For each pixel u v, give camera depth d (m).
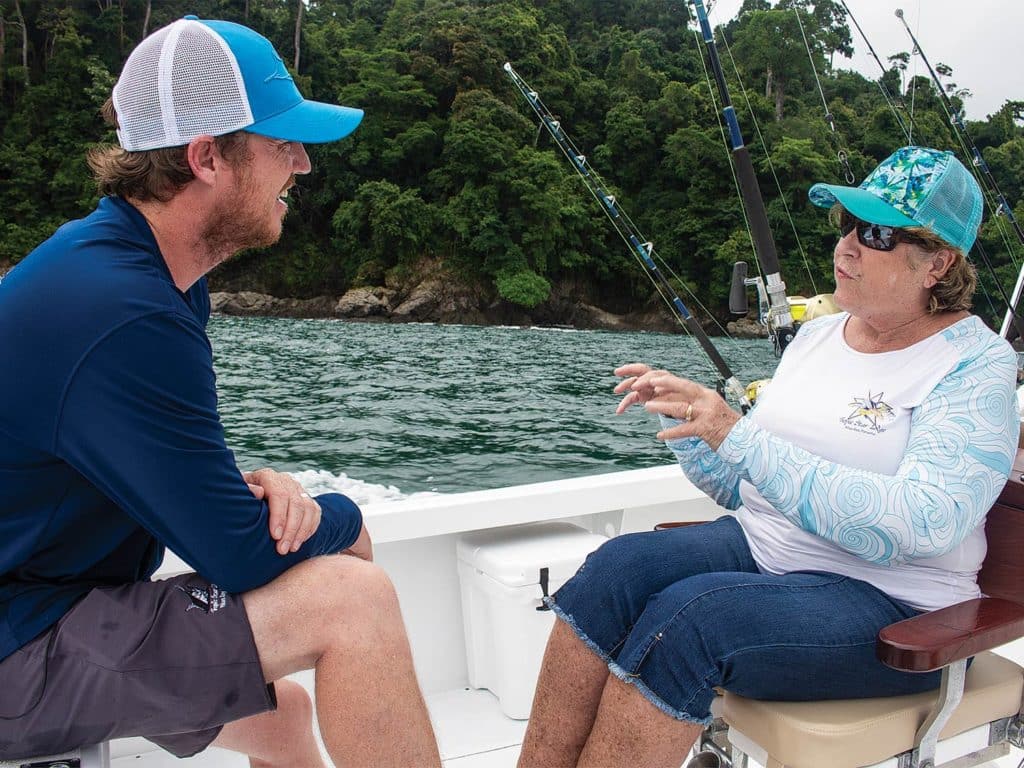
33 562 0.89
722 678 1.01
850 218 1.12
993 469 1.01
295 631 0.92
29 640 0.87
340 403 20.52
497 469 15.75
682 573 1.15
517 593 1.58
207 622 0.90
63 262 0.85
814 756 0.98
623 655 1.02
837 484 1.00
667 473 1.84
